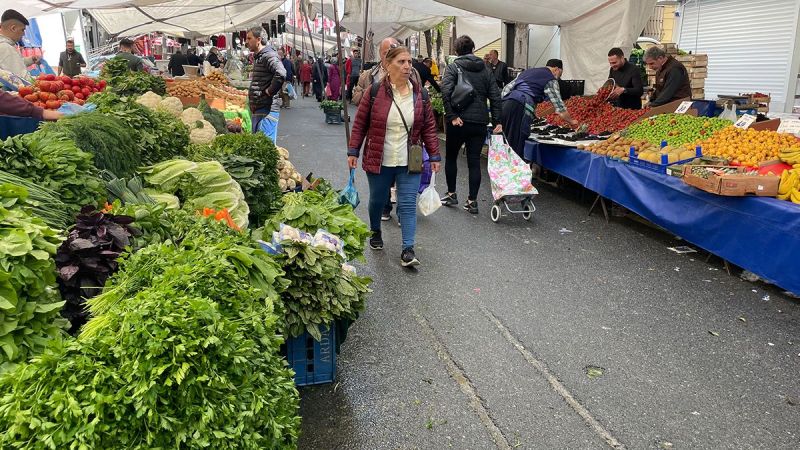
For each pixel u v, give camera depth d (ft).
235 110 32.22
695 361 12.91
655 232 22.63
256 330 7.14
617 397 11.57
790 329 14.35
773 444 10.20
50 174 10.66
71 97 20.89
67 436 5.61
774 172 18.44
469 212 25.23
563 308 15.65
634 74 33.12
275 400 6.84
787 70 41.88
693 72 37.29
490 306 15.79
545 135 30.12
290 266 10.96
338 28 23.81
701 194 18.37
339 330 11.89
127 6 32.12
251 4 50.93
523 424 10.75
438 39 81.41
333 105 56.29
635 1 33.55
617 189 23.00
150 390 5.93
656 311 15.43
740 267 18.20
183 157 17.40
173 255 8.06
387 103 17.47
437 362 12.89
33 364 6.05
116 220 9.86
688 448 10.11
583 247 20.79
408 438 10.34
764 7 43.57
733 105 29.30
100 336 6.43
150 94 23.43
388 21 62.69
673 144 22.88
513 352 13.33
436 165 18.52
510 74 47.29
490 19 58.03
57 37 57.36
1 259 7.49
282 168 21.42
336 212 15.12
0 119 15.61
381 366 12.70
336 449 10.01
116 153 13.83
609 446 10.15
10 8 27.50
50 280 8.15
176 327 6.26
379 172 18.10
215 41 110.83
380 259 19.39
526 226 23.44
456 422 10.80
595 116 32.32
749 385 11.98
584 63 39.99
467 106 23.59
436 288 16.99
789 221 15.07
